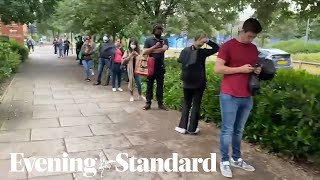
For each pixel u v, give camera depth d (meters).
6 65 7.55
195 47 5.11
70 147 4.64
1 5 13.30
